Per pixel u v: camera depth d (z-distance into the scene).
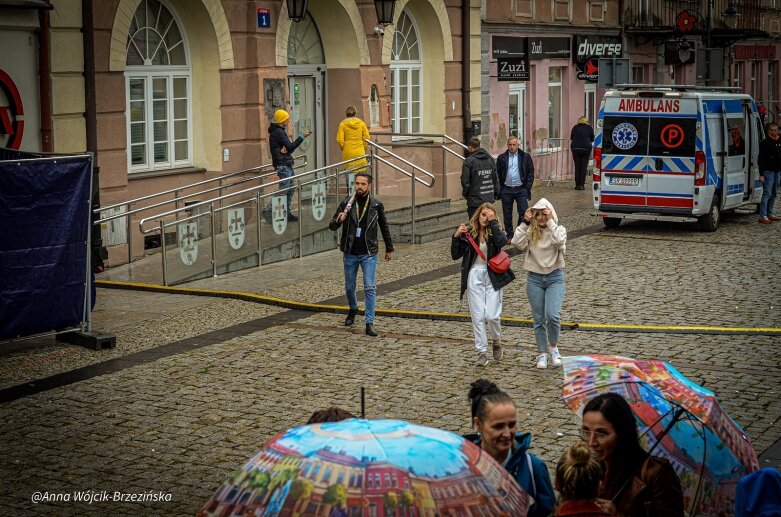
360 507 3.90
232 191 21.70
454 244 11.86
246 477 4.13
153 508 7.82
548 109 33.56
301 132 24.70
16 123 17.08
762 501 4.75
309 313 14.58
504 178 20.77
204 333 13.37
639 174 21.80
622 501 5.33
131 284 16.62
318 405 10.36
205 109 21.30
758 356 12.09
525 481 5.36
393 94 27.09
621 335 13.16
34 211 12.12
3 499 7.96
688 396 6.02
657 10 38.97
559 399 10.51
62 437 9.42
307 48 24.77
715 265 18.09
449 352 12.40
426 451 4.17
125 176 19.28
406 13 27.30
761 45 49.66
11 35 16.89
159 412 10.13
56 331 12.58
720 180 22.16
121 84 19.09
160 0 20.45
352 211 13.41
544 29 32.47
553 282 11.61
